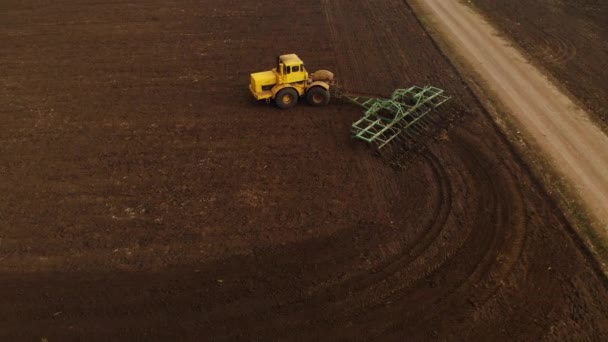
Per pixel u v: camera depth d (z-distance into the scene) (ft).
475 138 59.21
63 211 48.34
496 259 42.52
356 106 66.95
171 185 51.96
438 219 47.06
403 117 60.08
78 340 36.06
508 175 52.65
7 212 48.19
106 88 72.18
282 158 56.24
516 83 72.02
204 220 47.24
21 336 36.32
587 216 46.75
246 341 36.01
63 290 40.06
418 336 36.24
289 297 39.50
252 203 49.39
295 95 65.26
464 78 73.51
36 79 74.95
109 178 53.01
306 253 43.52
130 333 36.58
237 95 70.08
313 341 35.99
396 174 53.52
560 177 52.19
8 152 57.31
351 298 39.40
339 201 49.52
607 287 39.50
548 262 41.96
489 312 37.88
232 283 40.73
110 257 43.14
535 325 36.68
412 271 41.70
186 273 41.65
